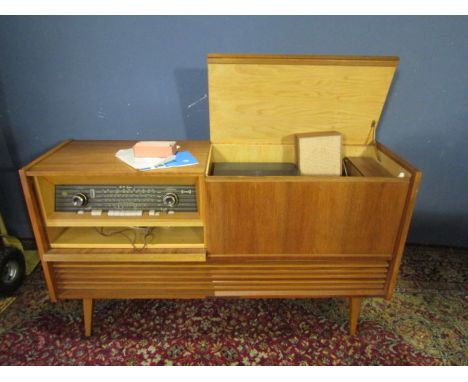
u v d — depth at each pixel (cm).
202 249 110
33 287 149
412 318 134
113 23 129
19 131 150
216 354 118
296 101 118
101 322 130
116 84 140
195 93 142
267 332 127
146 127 149
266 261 111
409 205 98
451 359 117
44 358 116
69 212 105
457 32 129
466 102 142
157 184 104
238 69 108
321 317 134
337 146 119
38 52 133
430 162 157
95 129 149
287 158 134
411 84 140
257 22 129
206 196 98
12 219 174
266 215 101
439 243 176
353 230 104
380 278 115
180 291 117
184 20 129
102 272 112
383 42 132
